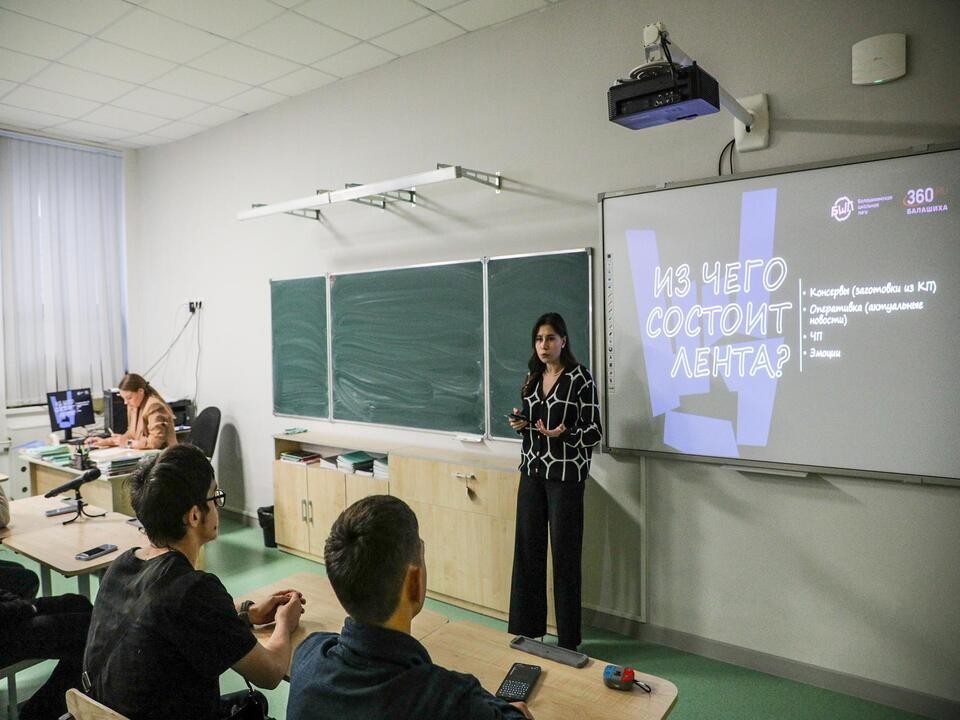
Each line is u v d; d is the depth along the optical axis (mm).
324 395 4500
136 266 5984
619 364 3137
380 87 4074
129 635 1437
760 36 2703
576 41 3217
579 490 2865
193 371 5531
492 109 3553
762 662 2783
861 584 2570
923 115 2383
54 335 5496
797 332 2662
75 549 2545
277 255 4789
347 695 1020
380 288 4102
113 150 5824
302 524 4277
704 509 2932
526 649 1625
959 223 2322
